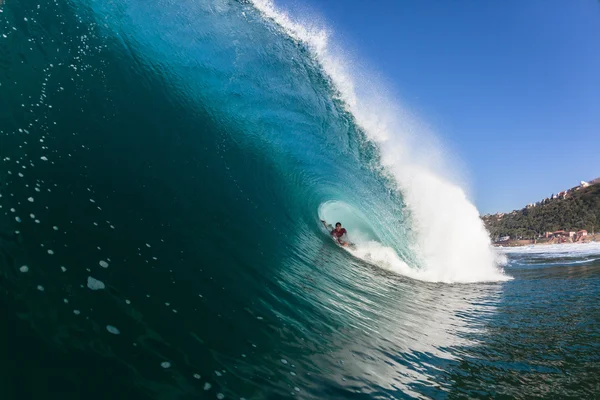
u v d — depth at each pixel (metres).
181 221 5.20
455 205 11.97
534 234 64.12
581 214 63.62
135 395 2.28
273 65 11.09
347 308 5.32
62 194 4.18
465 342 5.11
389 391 3.33
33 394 2.03
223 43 10.52
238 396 2.61
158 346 2.79
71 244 3.50
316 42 11.91
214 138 8.34
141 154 6.17
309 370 3.28
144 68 8.32
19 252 3.05
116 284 3.30
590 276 11.63
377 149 11.80
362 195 11.17
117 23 8.61
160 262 4.01
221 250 5.11
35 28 6.80
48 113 5.49
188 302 3.57
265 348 3.37
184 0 10.34
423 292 7.91
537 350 4.89
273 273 5.38
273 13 11.78
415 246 11.02
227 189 7.12
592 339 5.37
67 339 2.48
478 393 3.58
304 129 10.80
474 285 9.93
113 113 6.62
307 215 9.34
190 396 2.45
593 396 3.65
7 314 2.46
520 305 7.61
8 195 3.68
